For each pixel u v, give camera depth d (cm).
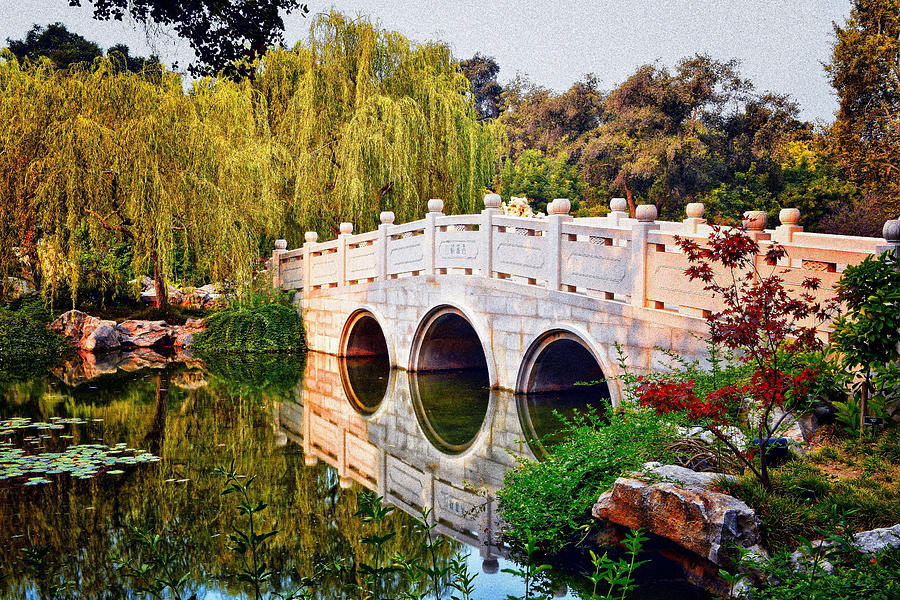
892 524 481
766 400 538
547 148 4694
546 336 1079
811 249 727
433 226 1293
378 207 1844
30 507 667
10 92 1537
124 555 562
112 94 1565
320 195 1769
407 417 1052
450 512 661
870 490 535
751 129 3622
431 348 1409
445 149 1825
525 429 962
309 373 1452
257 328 1741
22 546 580
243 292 1712
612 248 938
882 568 393
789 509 505
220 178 1609
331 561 550
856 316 634
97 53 3403
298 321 1781
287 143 1802
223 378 1398
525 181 3550
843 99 2938
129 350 1781
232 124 1675
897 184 2714
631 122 3641
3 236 1519
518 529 589
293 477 766
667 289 858
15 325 1672
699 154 3322
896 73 2834
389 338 1449
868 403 643
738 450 595
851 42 2903
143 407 1124
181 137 1580
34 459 821
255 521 636
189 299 1984
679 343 833
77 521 632
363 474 779
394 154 1695
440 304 1277
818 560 419
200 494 706
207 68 795
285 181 1788
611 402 940
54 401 1164
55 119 1508
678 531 518
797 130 3759
